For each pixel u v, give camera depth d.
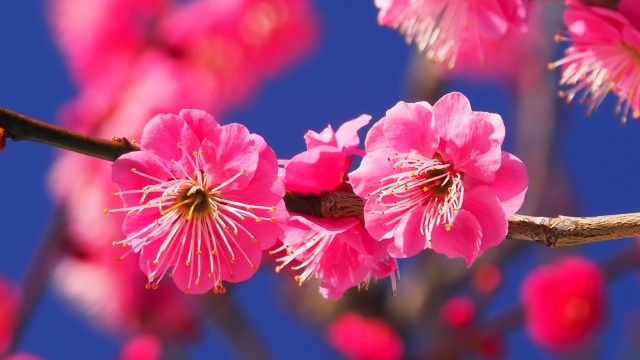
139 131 0.61
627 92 0.50
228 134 0.46
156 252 0.46
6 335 0.64
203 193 0.46
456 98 0.46
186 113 0.46
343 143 0.47
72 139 0.45
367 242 0.46
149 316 0.70
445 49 0.51
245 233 0.46
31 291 0.65
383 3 0.51
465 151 0.46
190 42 0.63
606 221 0.46
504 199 0.46
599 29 0.50
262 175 0.46
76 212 0.62
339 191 0.46
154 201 0.46
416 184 0.46
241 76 0.64
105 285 0.67
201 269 0.46
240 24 0.63
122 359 0.70
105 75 0.63
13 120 0.45
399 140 0.46
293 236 0.46
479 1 0.51
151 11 0.64
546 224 0.46
